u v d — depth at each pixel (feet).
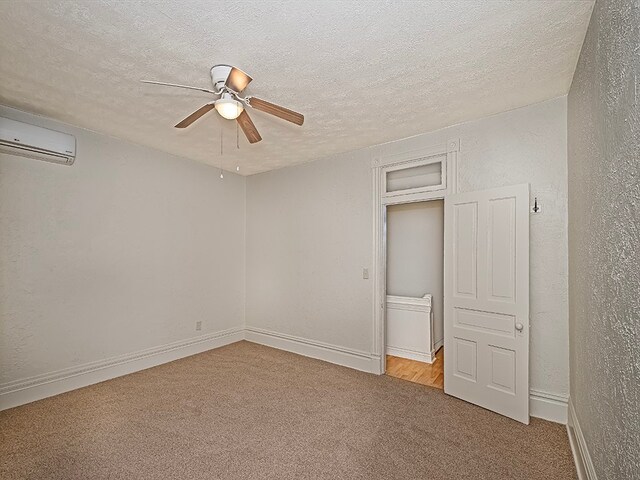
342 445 7.61
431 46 6.44
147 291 12.74
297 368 12.71
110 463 6.89
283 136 11.48
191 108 9.34
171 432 8.11
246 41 6.26
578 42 6.30
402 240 15.90
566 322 8.51
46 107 9.33
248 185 17.02
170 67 7.24
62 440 7.72
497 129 9.64
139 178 12.51
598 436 5.12
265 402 9.80
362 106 9.12
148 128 10.85
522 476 6.55
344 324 13.20
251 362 13.38
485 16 5.60
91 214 11.14
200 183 14.79
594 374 5.42
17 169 9.56
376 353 12.27
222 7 5.35
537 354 8.89
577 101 7.06
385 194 12.19
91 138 11.12
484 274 9.55
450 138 10.55
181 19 5.66
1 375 9.20
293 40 6.23
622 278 3.97
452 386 10.27
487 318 9.44
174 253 13.71
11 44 6.44
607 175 4.65
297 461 7.02
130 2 5.27
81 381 10.78
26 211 9.72
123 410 9.23
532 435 7.99
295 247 14.92
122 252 11.98
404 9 5.41
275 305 15.60
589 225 5.83
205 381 11.37
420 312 14.19
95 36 6.17
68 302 10.55
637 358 3.47
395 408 9.45
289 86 8.01
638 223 3.44
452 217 10.41
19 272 9.57
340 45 6.39
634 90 3.53
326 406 9.56
